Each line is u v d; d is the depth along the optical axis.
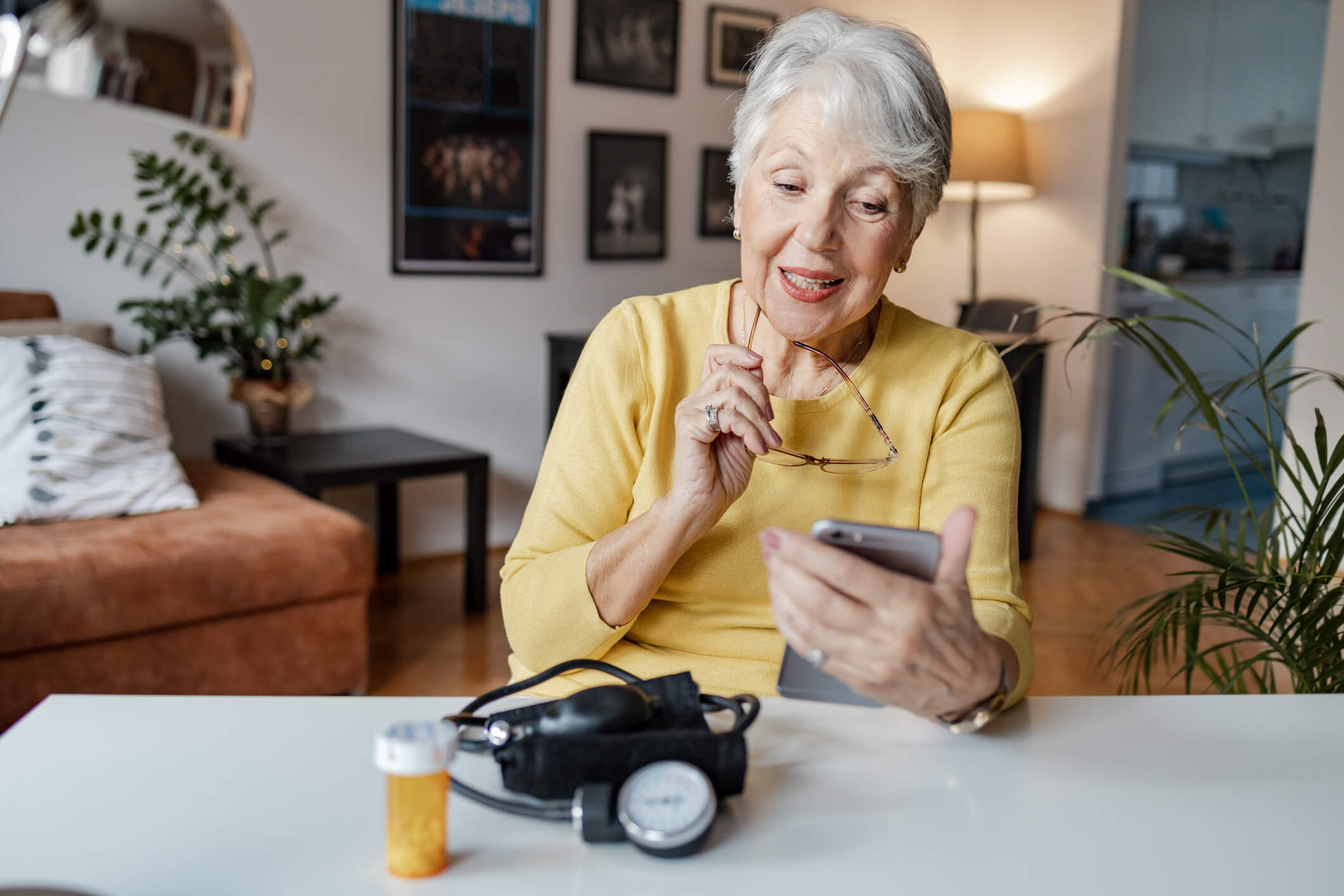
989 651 0.71
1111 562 3.92
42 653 2.10
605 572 0.97
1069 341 4.66
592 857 0.62
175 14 0.73
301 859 0.60
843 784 0.71
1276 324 5.46
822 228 0.94
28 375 2.49
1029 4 4.72
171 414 3.29
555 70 3.85
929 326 1.14
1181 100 5.16
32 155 3.00
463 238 3.75
